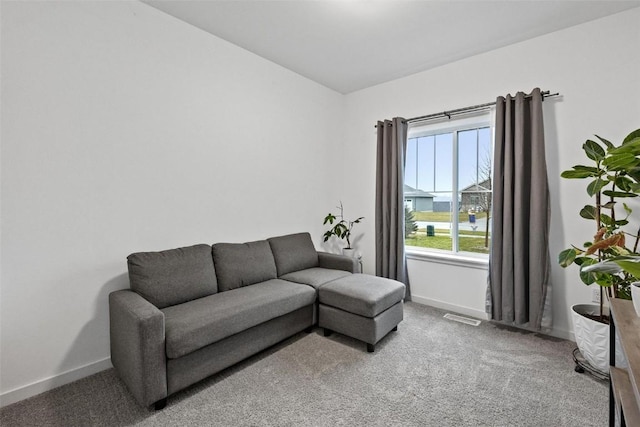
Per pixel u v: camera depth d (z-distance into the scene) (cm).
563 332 249
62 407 166
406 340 246
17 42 170
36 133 177
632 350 97
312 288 255
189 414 161
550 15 231
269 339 221
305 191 360
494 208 271
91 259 199
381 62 313
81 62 192
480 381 190
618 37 226
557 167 251
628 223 221
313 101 365
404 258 337
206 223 264
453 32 257
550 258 253
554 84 252
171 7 226
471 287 301
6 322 170
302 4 222
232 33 262
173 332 165
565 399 172
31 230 176
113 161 208
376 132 373
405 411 163
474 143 314
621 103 225
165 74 234
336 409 164
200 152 258
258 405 168
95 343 201
